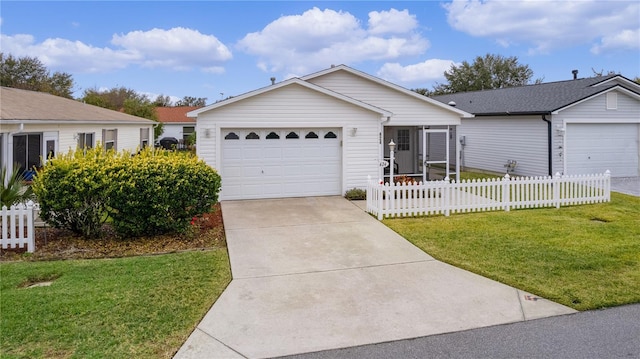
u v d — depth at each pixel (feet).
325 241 25.91
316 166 42.65
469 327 14.49
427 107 51.06
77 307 15.58
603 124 54.54
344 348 13.17
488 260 21.67
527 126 56.75
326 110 41.88
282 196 41.91
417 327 14.52
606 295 16.93
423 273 19.93
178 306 15.98
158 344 13.19
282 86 40.40
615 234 26.73
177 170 26.02
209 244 25.48
